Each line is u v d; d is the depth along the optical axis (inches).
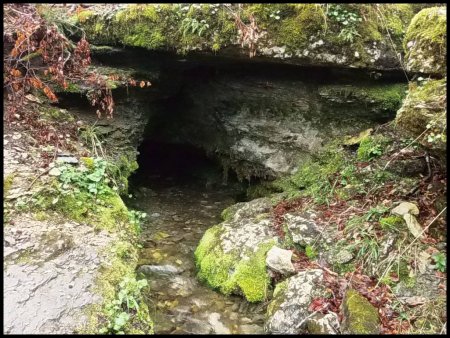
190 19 190.5
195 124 259.4
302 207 182.4
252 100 226.1
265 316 140.3
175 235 191.9
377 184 172.2
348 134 202.4
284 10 185.3
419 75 153.9
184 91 249.4
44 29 187.8
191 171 270.1
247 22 187.8
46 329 113.1
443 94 134.6
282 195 199.6
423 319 121.9
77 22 207.5
